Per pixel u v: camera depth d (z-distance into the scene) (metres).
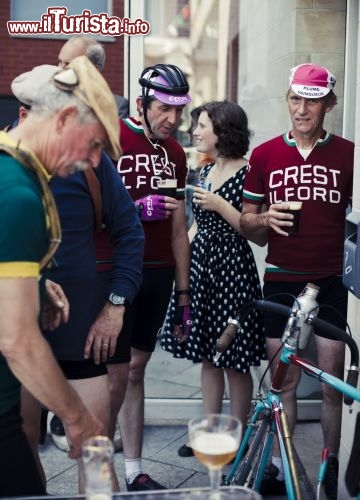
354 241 2.88
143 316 3.50
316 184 3.36
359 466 2.31
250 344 3.61
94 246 2.96
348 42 4.11
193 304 3.65
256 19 4.50
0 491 2.04
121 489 3.58
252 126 4.55
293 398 3.40
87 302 2.65
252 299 3.63
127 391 3.50
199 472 3.73
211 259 3.62
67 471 3.71
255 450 2.63
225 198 3.63
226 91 4.62
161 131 3.36
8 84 4.38
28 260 1.83
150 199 3.35
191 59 4.52
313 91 3.28
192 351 3.65
